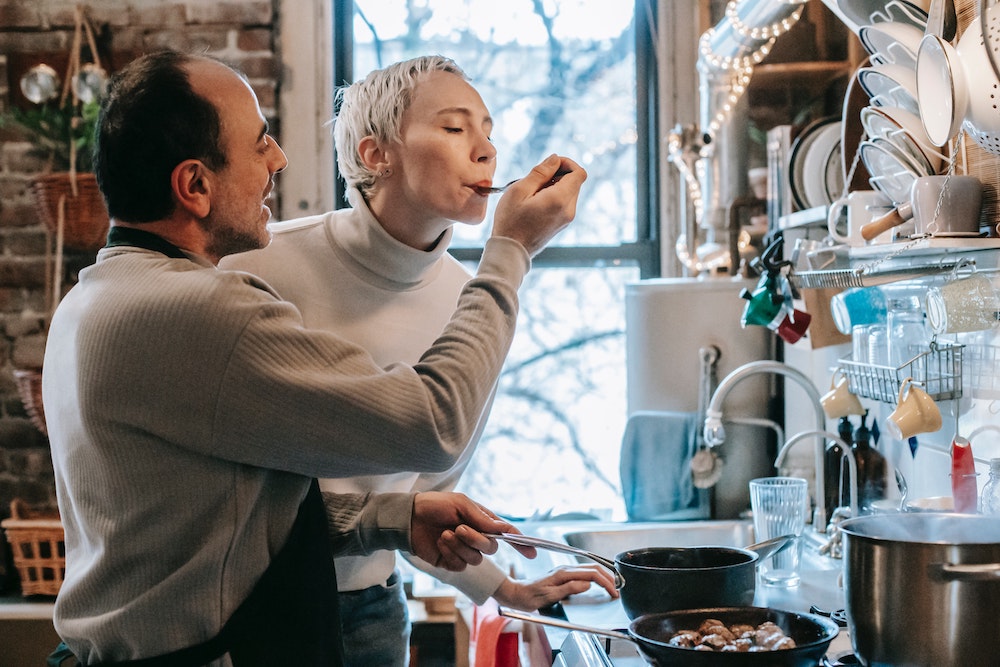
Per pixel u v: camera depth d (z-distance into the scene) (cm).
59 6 279
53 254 279
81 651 114
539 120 313
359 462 108
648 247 311
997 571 99
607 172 313
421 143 142
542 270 313
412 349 157
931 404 151
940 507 152
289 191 293
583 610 165
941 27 150
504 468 311
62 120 261
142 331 103
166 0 282
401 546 131
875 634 106
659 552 141
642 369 259
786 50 269
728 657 101
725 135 270
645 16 310
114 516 107
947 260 161
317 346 107
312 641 113
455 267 166
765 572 170
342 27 307
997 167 151
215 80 114
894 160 169
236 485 108
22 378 248
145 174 110
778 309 197
